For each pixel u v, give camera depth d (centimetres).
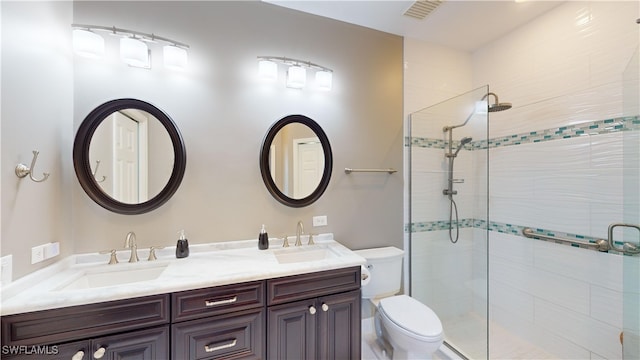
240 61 178
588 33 171
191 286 122
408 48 230
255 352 135
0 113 104
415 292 229
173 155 160
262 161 181
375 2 184
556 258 189
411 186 229
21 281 111
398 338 159
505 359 187
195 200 168
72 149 144
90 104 147
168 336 119
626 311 140
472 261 203
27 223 116
